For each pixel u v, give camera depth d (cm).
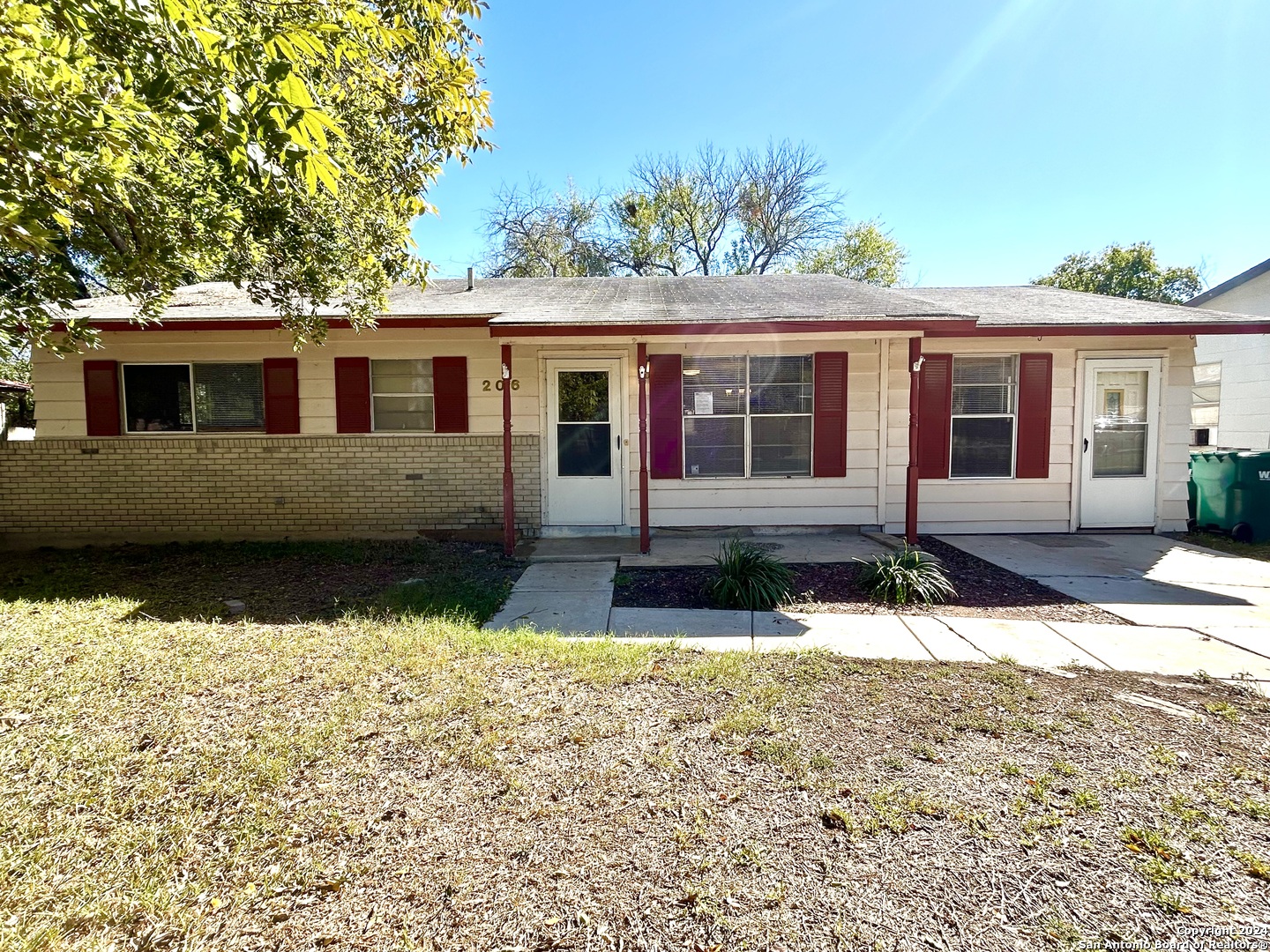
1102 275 2644
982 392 815
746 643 434
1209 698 337
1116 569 643
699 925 183
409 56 440
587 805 239
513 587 583
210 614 486
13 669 368
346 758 271
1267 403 1029
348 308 602
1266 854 209
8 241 270
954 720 309
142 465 808
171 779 254
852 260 2462
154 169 346
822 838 219
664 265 2483
